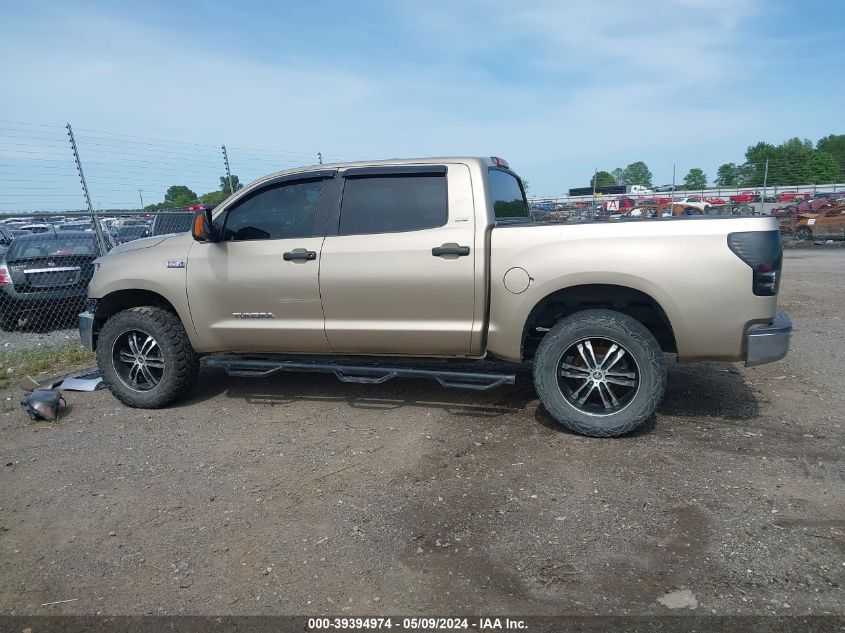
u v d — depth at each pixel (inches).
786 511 130.5
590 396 179.3
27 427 195.8
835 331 304.2
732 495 137.8
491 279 172.6
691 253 157.3
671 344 186.2
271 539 127.0
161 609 106.7
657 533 123.8
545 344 169.8
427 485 147.4
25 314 352.8
